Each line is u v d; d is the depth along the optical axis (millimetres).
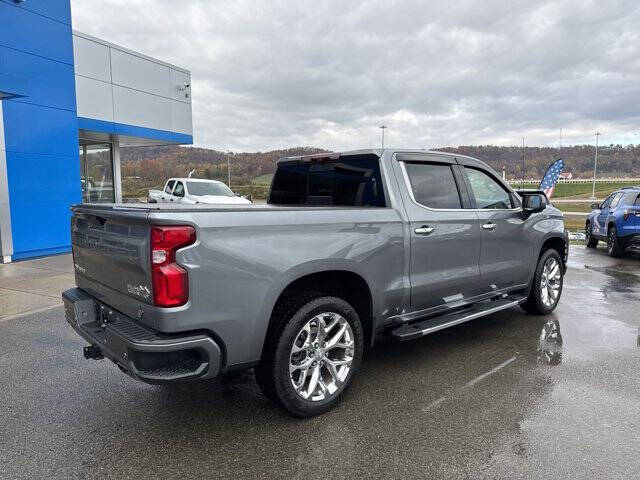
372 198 4070
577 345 4844
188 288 2721
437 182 4410
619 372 4121
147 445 3014
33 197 10727
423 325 4184
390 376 4082
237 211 2959
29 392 3797
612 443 2982
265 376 3209
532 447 2947
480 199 4859
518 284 5406
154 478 2674
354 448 2963
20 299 6852
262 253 3014
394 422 3283
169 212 2723
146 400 3656
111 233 3094
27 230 10625
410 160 4219
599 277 8719
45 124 10906
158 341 2699
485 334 5230
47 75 10883
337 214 3488
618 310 6246
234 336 2932
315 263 3275
